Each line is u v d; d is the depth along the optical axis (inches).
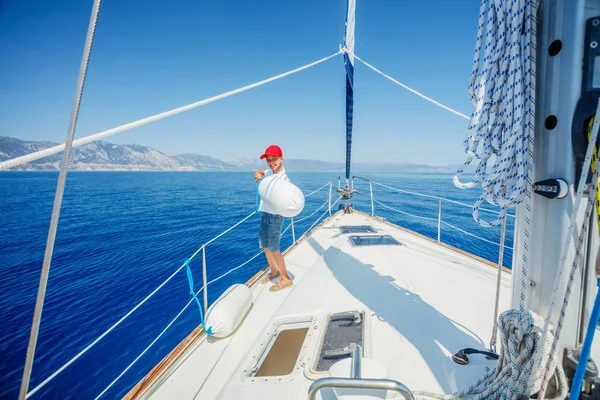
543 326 50.2
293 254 179.9
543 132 52.3
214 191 1995.6
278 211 121.0
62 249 584.1
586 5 46.5
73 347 256.5
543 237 54.4
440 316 103.0
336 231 223.1
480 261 156.6
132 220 887.7
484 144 60.2
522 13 50.8
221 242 584.1
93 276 426.0
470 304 111.6
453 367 77.4
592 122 46.5
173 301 320.8
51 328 289.0
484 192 60.8
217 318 98.9
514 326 55.3
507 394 55.1
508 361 57.1
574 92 47.9
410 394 42.8
